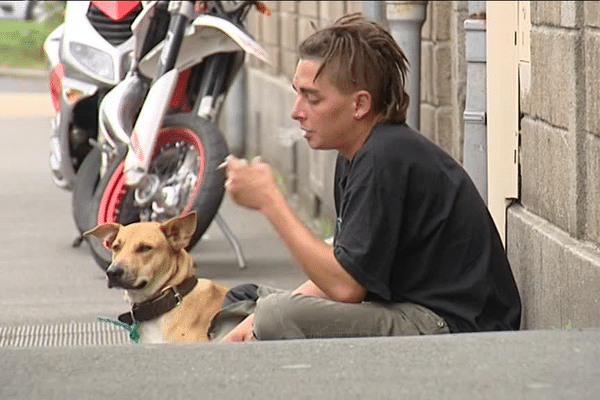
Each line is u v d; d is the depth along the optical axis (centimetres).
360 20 888
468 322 882
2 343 1230
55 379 803
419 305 881
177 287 1070
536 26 1148
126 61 1688
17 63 5675
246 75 2808
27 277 1580
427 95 1543
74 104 1725
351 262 850
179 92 1611
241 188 873
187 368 816
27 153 2888
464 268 882
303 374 795
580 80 1044
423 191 866
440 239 875
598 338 866
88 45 1712
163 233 1073
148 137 1510
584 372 791
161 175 1561
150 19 1591
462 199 877
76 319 1338
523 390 759
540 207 1150
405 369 800
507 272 902
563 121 1077
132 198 1585
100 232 1099
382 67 880
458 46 1437
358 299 862
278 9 2480
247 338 930
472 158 1243
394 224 857
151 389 777
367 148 864
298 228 860
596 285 971
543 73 1130
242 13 1608
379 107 885
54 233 1902
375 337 866
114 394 770
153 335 1071
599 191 1013
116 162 1591
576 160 1048
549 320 1088
